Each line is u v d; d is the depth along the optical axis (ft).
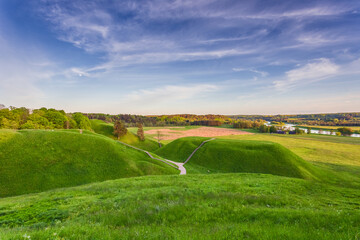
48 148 153.89
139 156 204.95
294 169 205.87
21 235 20.80
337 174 204.74
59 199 56.34
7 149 138.21
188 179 98.02
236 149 254.47
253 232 21.86
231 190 65.92
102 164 159.84
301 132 647.15
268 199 50.26
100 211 39.04
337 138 539.70
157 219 30.73
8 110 288.10
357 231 22.99
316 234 21.36
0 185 112.06
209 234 21.38
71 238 20.43
